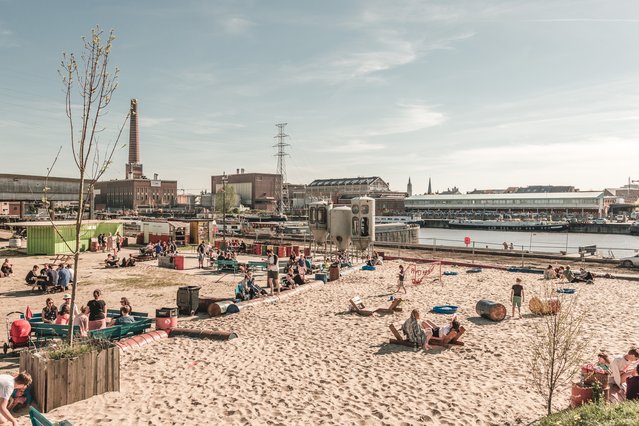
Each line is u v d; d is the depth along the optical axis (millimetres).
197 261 36062
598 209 136375
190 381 10953
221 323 16984
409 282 26938
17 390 8906
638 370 8461
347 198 185250
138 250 43500
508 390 10484
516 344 14133
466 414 9219
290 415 9188
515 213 146875
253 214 156625
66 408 9188
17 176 68188
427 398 10047
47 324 13203
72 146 9289
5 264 27969
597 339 14516
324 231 40594
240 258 38500
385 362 12562
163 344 14031
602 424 7242
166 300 21359
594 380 8773
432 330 14070
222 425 8711
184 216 147500
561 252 44656
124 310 15047
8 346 12797
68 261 34500
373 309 18688
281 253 39594
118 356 10211
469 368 12039
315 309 19406
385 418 9062
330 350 13625
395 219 133000
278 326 16500
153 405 9523
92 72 9305
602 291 23453
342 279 28109
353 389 10594
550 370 9562
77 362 9477
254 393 10289
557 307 11703
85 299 21547
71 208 106688
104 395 9898
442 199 162250
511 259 42438
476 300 21312
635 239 93250
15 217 80188
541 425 8180
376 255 36531
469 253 47875
